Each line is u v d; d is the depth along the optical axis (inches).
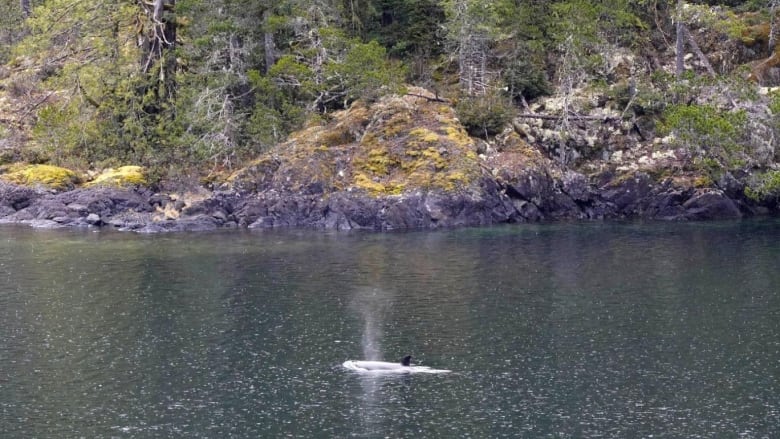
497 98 2354.8
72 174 2310.5
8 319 1371.8
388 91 2336.4
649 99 2332.7
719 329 1299.2
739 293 1481.3
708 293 1483.8
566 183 2267.5
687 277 1588.3
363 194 2146.9
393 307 1421.0
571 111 2385.6
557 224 2161.7
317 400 1069.8
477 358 1197.1
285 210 2172.7
